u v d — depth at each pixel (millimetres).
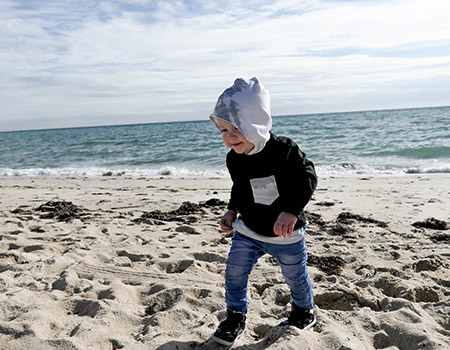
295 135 31141
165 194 9164
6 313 2912
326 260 4121
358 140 24312
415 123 37375
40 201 8312
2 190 11016
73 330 2656
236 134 2189
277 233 2234
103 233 5293
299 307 2605
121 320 2822
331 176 13234
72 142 40781
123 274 3777
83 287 3436
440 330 2570
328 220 6016
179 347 2381
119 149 28500
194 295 3211
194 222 6000
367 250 4461
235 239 2547
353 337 2514
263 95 2227
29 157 26609
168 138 38094
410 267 3924
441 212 6426
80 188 11375
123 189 10609
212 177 14031
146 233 5344
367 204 7281
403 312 2789
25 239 4980
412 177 11875
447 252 4344
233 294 2525
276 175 2309
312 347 2344
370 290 3387
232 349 2418
